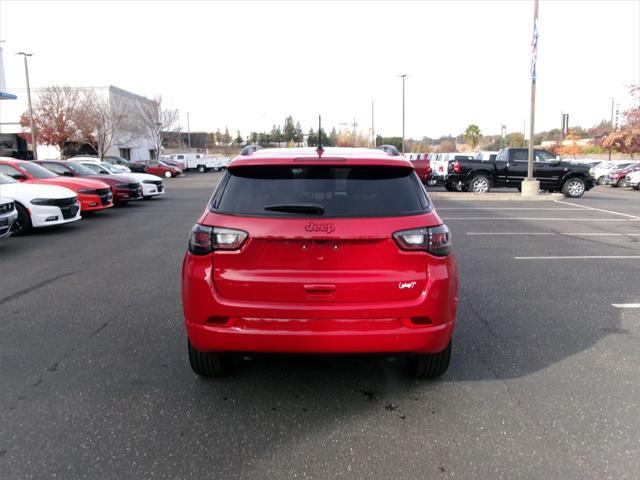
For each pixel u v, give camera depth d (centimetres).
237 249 335
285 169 358
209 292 338
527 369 423
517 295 647
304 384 397
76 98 4853
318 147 397
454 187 2364
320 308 331
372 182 356
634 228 1254
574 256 903
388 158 366
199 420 343
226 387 392
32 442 315
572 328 522
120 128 5356
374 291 334
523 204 1852
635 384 395
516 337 496
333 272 335
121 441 316
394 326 337
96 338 492
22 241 1053
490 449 308
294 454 303
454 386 393
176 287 680
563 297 638
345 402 368
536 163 2217
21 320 544
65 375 410
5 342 480
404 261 337
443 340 349
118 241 1054
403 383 398
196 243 343
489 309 587
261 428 333
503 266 819
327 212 338
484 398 373
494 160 2275
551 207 1753
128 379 404
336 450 308
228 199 351
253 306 334
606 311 581
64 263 832
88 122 4778
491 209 1683
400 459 298
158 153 6500
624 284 704
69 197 1183
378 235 332
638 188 3108
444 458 299
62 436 321
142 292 655
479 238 1095
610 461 296
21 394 378
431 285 338
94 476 283
